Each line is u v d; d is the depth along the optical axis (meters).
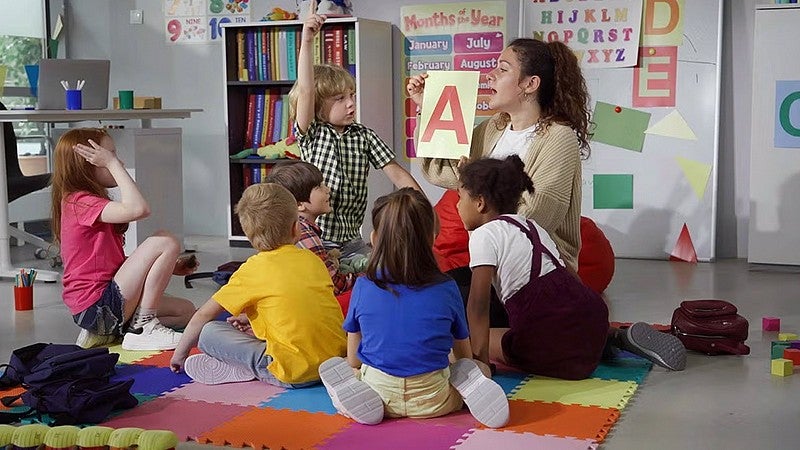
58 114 4.46
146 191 5.07
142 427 2.47
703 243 5.01
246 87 5.87
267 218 2.79
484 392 2.46
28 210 6.10
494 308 3.12
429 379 2.49
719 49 4.91
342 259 3.56
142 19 6.25
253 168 5.81
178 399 2.71
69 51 6.49
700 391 2.80
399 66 5.68
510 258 2.84
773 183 4.68
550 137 3.09
